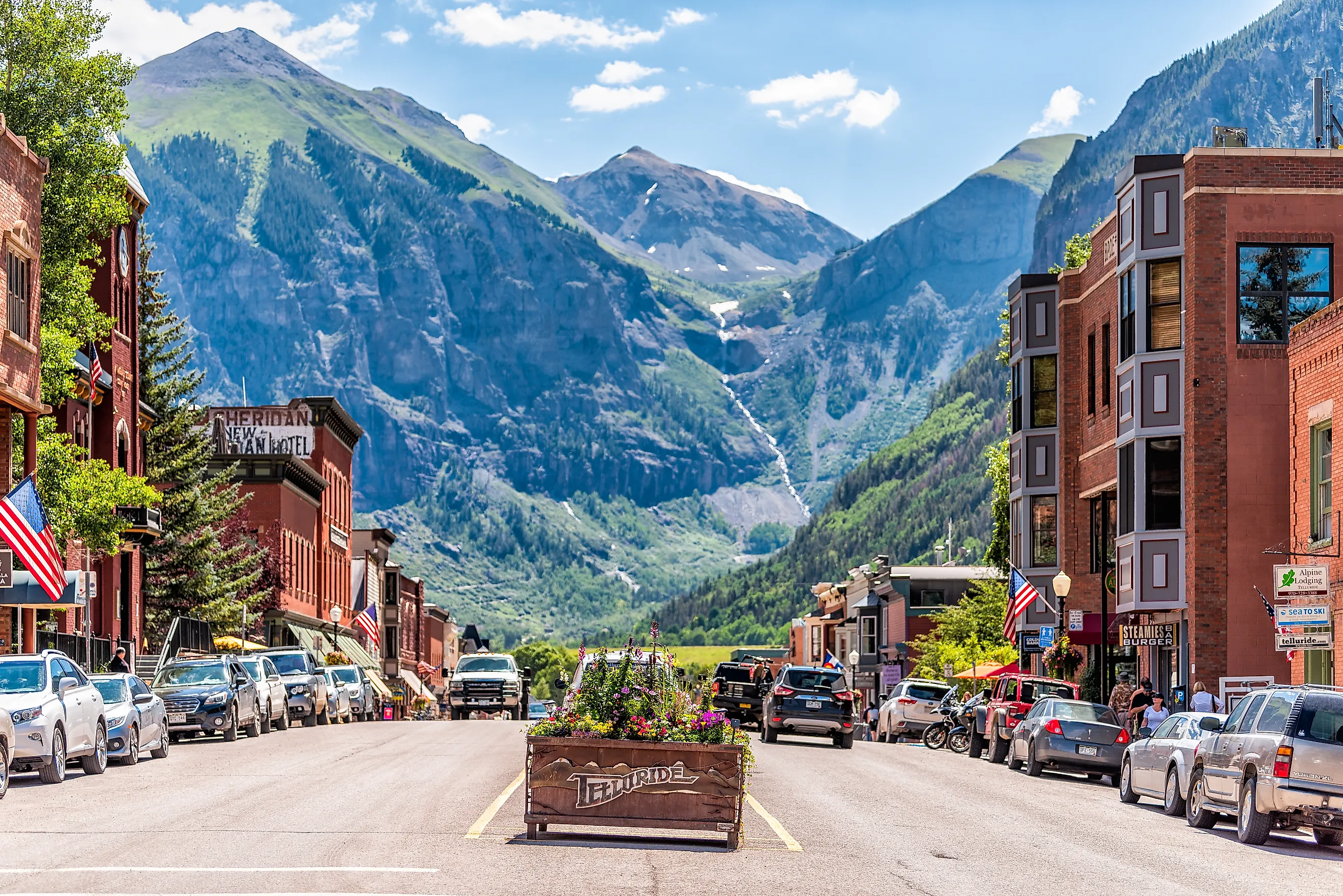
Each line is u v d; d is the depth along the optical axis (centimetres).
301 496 8188
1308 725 1892
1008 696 3731
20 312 3747
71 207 4072
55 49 4006
